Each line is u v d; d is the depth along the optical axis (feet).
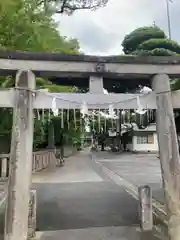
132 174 46.52
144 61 13.66
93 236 15.03
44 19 27.37
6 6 19.67
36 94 13.03
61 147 84.53
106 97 13.51
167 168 13.08
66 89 27.20
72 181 37.50
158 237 14.80
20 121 12.45
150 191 16.70
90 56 13.33
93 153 133.49
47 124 62.34
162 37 38.27
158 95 13.70
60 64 13.23
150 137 128.67
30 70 12.99
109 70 13.50
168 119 13.35
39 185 33.86
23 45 22.04
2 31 21.24
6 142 40.11
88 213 20.07
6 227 11.85
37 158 50.80
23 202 12.09
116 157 97.76
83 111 13.28
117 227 16.63
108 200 24.85
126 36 40.09
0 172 36.63
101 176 43.45
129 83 16.96
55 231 15.92
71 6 34.42
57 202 23.94
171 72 13.93
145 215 16.28
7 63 12.89
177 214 12.76
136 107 13.56
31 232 14.97
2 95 12.66
